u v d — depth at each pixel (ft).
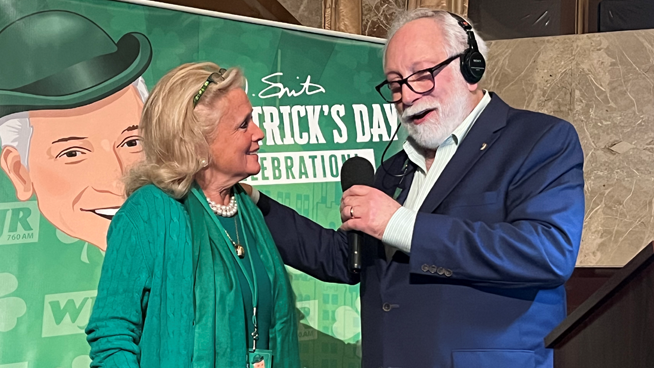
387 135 9.54
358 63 9.57
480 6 11.82
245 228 6.79
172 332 5.78
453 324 6.08
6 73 7.77
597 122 11.08
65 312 7.80
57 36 8.02
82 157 8.01
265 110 9.12
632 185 10.91
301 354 9.11
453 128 6.69
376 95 9.58
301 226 7.56
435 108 6.59
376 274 6.68
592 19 11.50
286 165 9.16
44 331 7.70
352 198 6.31
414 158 7.01
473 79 6.71
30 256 7.73
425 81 6.58
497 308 6.09
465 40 6.72
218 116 6.34
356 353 9.25
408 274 6.37
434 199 6.47
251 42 9.07
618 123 11.02
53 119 7.93
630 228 10.87
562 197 6.06
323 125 9.34
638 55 11.05
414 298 6.28
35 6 7.96
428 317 6.17
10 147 7.73
